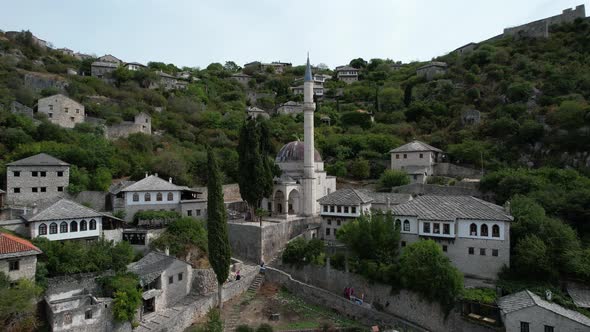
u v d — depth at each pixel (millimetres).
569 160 68188
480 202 50688
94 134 81312
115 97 110125
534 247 43500
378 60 177000
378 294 47000
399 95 123438
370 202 61781
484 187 64000
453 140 88250
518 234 46812
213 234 45438
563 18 113312
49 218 43938
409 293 44562
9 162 60312
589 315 38562
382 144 94062
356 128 109188
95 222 48250
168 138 95062
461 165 80812
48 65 118562
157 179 63344
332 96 149625
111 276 41094
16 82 93500
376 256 48312
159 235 53156
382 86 140500
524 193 58031
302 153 72750
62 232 45438
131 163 76562
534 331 36875
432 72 126688
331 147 96938
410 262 44031
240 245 59469
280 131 107375
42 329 35250
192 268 48562
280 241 60500
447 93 109375
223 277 45625
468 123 92625
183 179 74188
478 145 80375
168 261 45250
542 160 71938
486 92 101562
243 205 73812
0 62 107500
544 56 102000
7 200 55188
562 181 59719
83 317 35531
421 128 100688
